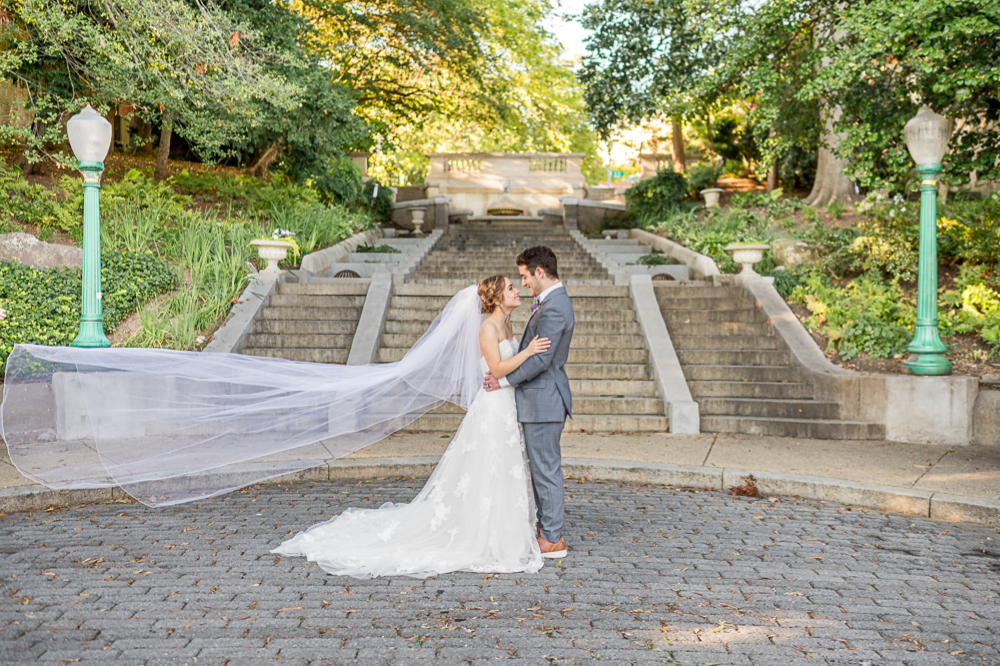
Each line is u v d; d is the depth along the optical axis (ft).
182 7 27.78
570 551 13.51
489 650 9.30
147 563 12.50
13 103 35.12
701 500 17.52
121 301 29.25
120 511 16.05
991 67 23.56
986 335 26.89
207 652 9.14
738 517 16.03
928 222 24.40
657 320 30.71
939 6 21.72
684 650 9.34
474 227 72.64
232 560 12.73
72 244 33.27
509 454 12.98
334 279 36.47
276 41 40.78
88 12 30.81
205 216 42.06
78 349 14.34
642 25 53.21
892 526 15.47
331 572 12.16
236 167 63.16
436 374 14.65
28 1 27.91
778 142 33.22
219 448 14.65
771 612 10.63
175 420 14.47
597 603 10.95
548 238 63.36
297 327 30.76
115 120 61.16
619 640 9.62
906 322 29.17
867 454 21.26
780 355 28.66
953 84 23.41
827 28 32.09
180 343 27.27
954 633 9.95
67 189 37.11
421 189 81.25
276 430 14.94
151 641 9.43
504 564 12.56
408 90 70.49
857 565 12.82
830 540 14.33
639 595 11.28
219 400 14.67
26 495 16.21
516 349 13.62
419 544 13.14
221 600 10.89
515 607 10.77
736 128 66.13
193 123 34.99
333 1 53.36
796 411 25.20
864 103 30.19
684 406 24.59
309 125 43.70
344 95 45.37
